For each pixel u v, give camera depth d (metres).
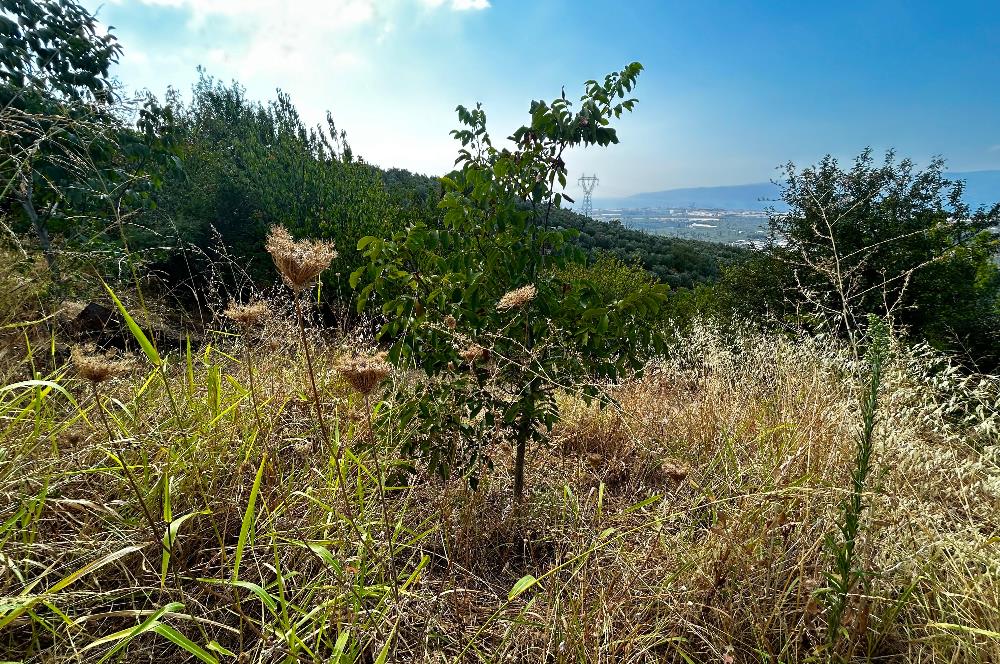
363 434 2.50
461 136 2.45
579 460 2.99
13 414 2.00
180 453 1.92
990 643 1.47
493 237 2.32
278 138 12.82
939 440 2.53
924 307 6.72
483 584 2.03
